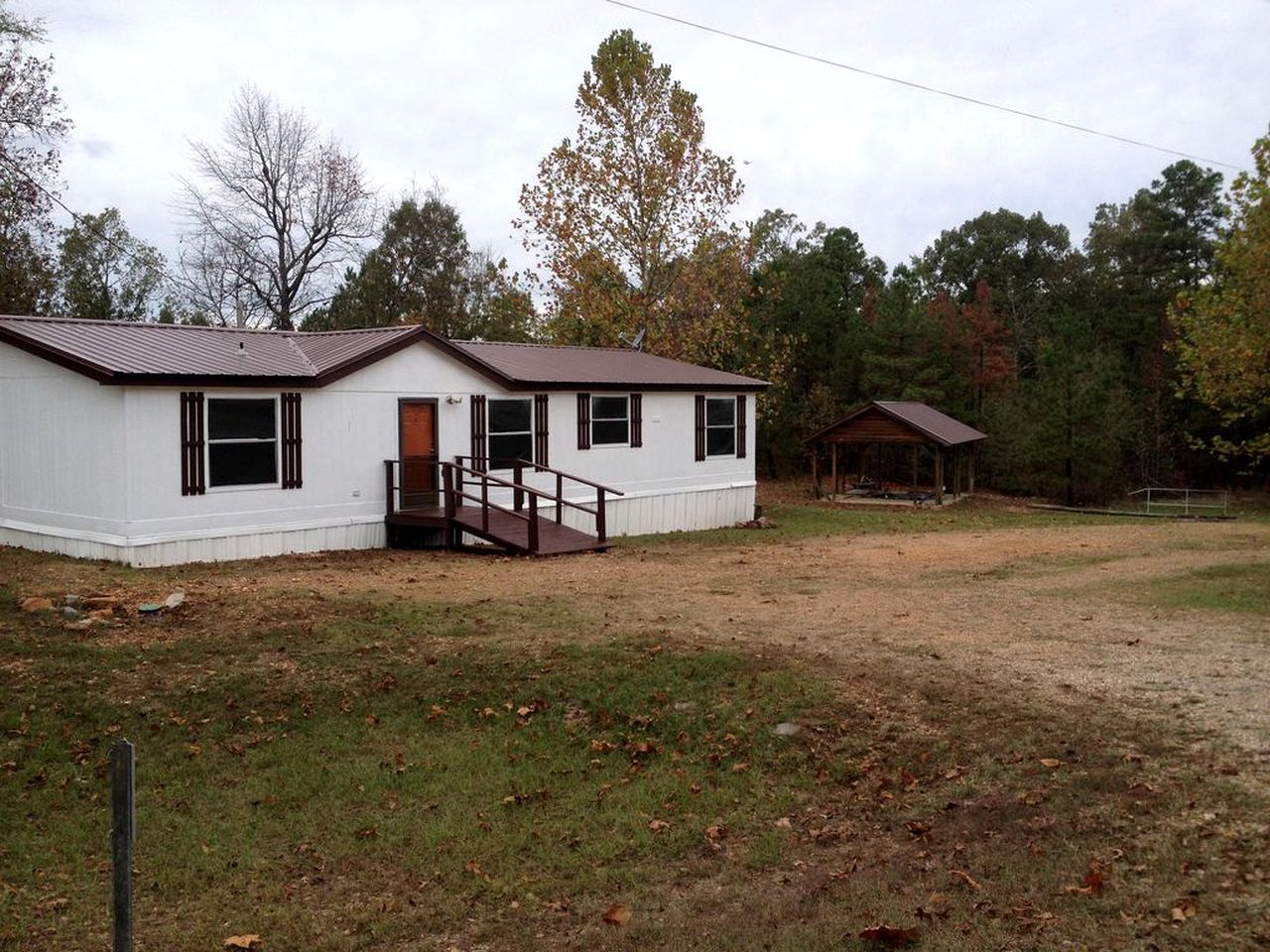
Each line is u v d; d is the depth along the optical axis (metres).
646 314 35.69
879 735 8.04
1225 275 25.00
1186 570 14.82
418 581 14.74
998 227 64.50
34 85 29.48
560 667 10.04
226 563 16.20
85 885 6.46
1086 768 6.98
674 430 24.80
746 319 39.59
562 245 35.88
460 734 8.80
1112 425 36.47
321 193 43.28
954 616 11.91
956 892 5.67
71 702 9.27
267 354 18.22
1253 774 6.54
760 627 11.45
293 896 6.30
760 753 8.02
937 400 41.34
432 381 19.56
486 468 20.52
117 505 15.52
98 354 15.72
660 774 7.84
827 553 19.08
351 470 18.38
